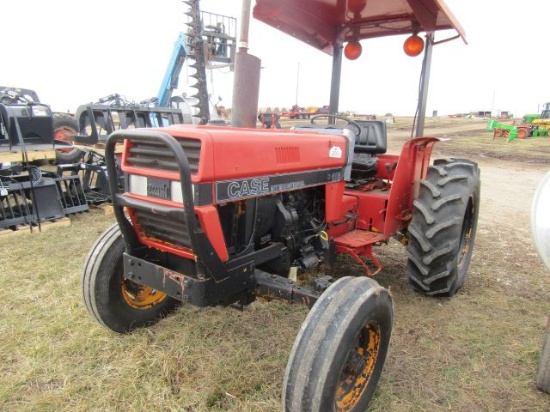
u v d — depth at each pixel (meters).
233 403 2.14
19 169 5.53
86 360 2.44
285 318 2.96
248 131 2.24
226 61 9.99
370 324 2.01
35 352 2.49
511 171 11.22
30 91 9.20
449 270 3.05
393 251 4.49
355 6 3.66
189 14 9.33
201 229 1.89
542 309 3.25
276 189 2.26
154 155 2.02
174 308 2.98
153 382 2.26
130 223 2.26
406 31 4.19
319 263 2.97
